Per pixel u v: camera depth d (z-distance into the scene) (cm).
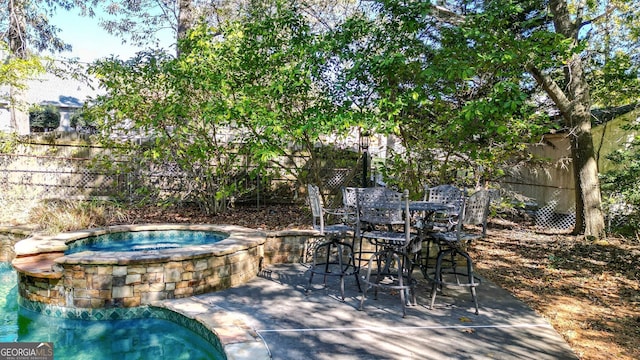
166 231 655
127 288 429
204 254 457
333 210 680
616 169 838
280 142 687
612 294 457
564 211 919
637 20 816
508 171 901
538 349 319
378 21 682
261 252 555
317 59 629
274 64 679
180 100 713
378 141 880
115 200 863
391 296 448
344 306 414
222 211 864
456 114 636
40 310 447
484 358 303
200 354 370
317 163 849
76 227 639
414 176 720
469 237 409
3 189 855
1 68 792
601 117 862
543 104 852
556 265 576
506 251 661
